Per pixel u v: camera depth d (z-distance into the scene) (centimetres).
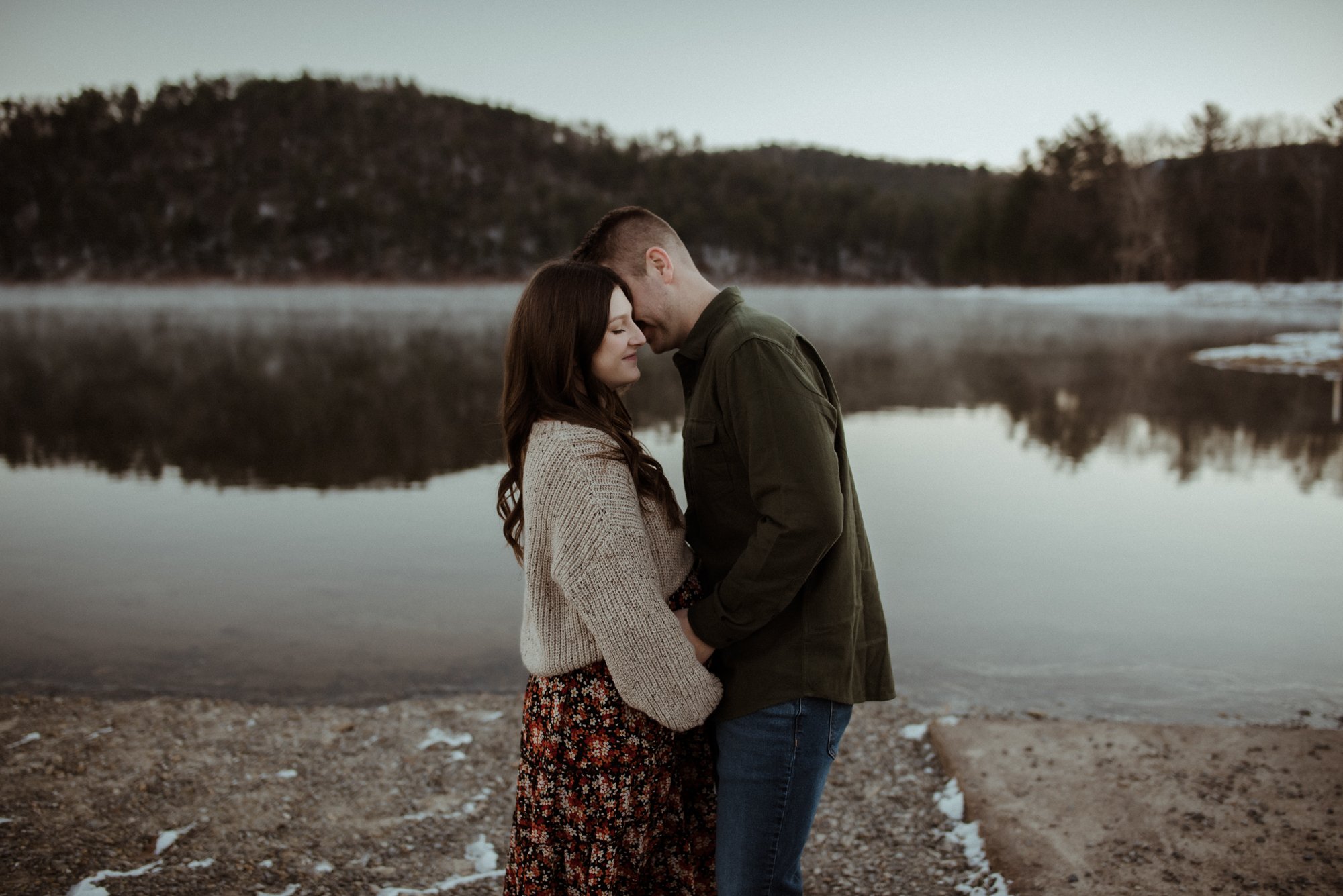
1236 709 290
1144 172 6334
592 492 137
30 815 224
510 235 11144
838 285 11188
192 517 571
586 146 14250
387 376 1495
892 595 409
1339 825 203
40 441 874
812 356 152
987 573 442
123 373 1537
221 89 13825
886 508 579
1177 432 879
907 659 335
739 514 149
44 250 10875
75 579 437
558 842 149
